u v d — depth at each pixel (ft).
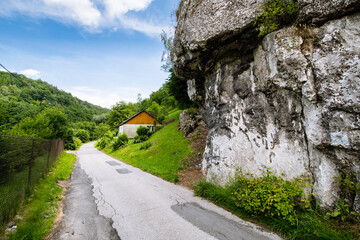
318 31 10.36
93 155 55.06
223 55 17.61
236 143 16.25
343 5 9.17
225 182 16.26
